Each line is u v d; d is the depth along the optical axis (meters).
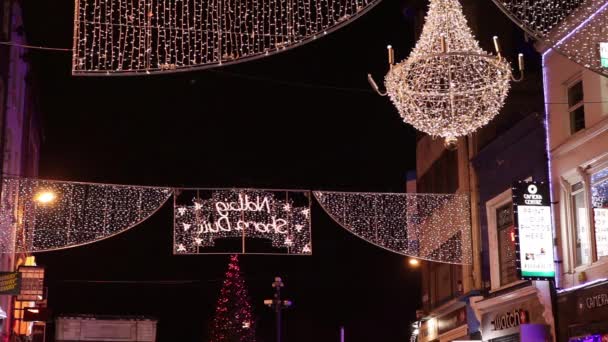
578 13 21.28
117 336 41.94
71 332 41.22
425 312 36.50
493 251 27.59
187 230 21.06
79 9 10.57
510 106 27.83
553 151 23.73
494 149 27.62
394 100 11.02
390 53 10.84
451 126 11.07
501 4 11.48
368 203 25.09
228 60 10.73
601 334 20.66
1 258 29.47
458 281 31.34
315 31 10.84
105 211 22.20
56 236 22.55
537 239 22.88
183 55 10.73
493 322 27.67
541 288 23.81
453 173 31.61
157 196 21.91
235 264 67.12
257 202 21.31
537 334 23.17
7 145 30.14
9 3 27.61
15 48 30.47
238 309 65.25
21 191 25.89
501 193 27.19
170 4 10.84
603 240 20.52
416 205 28.47
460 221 29.48
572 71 22.98
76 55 10.48
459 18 10.55
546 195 23.22
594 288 21.23
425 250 29.73
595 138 21.75
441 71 10.79
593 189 22.00
